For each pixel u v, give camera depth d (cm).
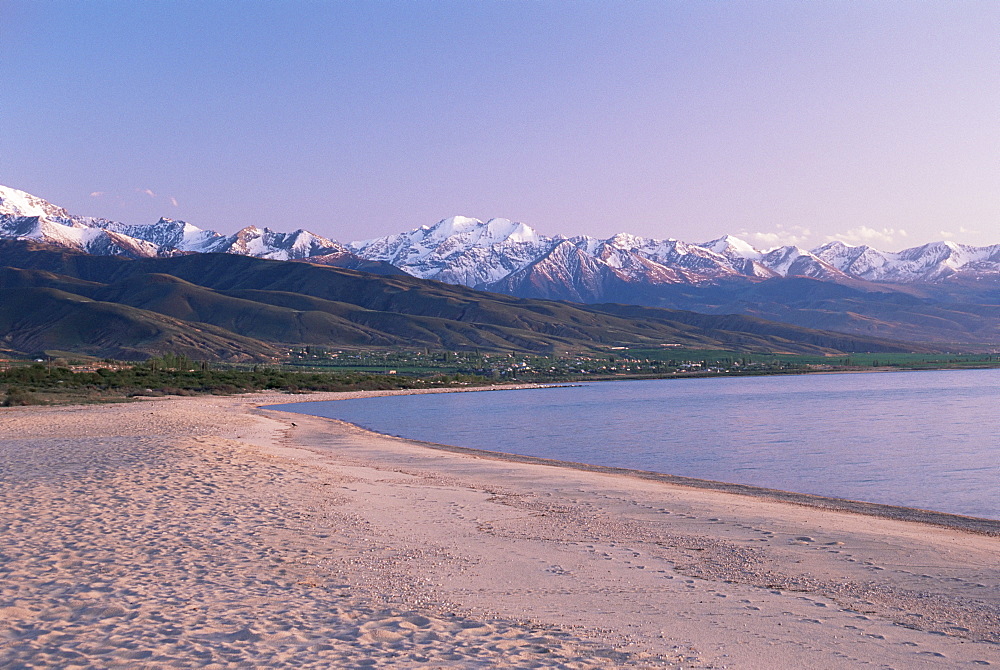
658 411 11356
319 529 2202
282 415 9362
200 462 3572
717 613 1502
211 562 1752
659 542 2189
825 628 1419
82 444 4456
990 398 13475
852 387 19412
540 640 1276
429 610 1450
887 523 2622
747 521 2547
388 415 10956
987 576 1825
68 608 1368
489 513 2625
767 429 8038
